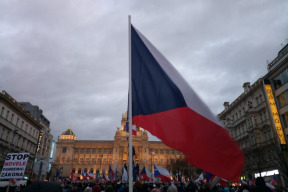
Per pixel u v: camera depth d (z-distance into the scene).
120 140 126.50
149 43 7.98
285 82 37.66
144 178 30.94
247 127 49.06
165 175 19.70
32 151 60.84
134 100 7.42
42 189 4.27
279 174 35.97
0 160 43.41
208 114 6.36
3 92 45.75
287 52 36.94
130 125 6.85
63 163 124.62
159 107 6.91
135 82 7.60
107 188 8.27
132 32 8.20
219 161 5.79
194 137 6.12
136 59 7.87
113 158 123.50
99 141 131.25
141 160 121.62
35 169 13.80
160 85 7.18
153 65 7.55
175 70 7.38
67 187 13.62
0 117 44.19
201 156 5.91
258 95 45.50
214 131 6.07
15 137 50.81
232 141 5.89
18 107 51.03
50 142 77.12
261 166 39.44
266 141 42.03
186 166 72.44
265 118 43.34
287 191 18.11
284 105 37.88
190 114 6.42
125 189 10.94
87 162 127.06
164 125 6.60
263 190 7.12
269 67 42.00
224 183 11.79
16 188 18.09
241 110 53.00
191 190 14.03
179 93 6.76
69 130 136.62
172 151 130.00
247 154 44.81
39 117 72.12
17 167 10.65
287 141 37.03
